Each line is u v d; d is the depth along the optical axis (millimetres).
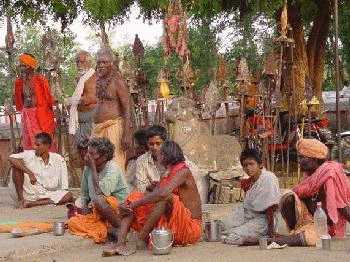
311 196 5695
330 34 14852
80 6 11914
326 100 18266
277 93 9055
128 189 6008
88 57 8586
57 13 12273
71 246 5590
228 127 13711
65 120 10352
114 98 6926
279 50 9789
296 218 5492
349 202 5629
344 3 12984
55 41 9953
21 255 5270
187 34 8016
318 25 12789
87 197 6098
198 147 8086
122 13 11312
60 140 9961
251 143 9695
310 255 4852
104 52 6938
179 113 8195
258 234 5480
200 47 17859
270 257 4805
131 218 5305
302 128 9875
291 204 5551
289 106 9961
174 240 5383
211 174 7840
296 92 11250
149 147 6223
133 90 10016
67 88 19234
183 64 8289
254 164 5566
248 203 5617
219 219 6188
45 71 9922
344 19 15422
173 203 5305
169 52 8117
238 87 10148
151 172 6426
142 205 5266
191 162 7676
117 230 5695
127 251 5145
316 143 5719
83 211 6145
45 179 7953
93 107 8391
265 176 5535
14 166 7766
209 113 10250
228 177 7859
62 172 8102
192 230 5414
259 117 9523
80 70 8555
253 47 17609
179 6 7953
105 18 9820
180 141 8070
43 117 8688
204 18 12656
